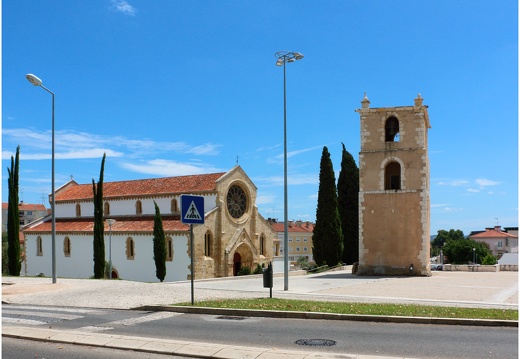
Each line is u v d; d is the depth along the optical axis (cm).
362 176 4466
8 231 5775
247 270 6706
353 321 1658
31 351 1270
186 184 7094
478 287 3073
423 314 1700
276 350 1216
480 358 1165
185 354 1207
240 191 7150
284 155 3278
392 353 1215
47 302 2161
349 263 6750
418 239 4266
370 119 4478
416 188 4300
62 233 7256
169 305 1917
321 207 6338
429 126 4856
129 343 1310
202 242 6288
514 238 14825
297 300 2134
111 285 2731
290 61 3319
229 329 1526
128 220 7075
